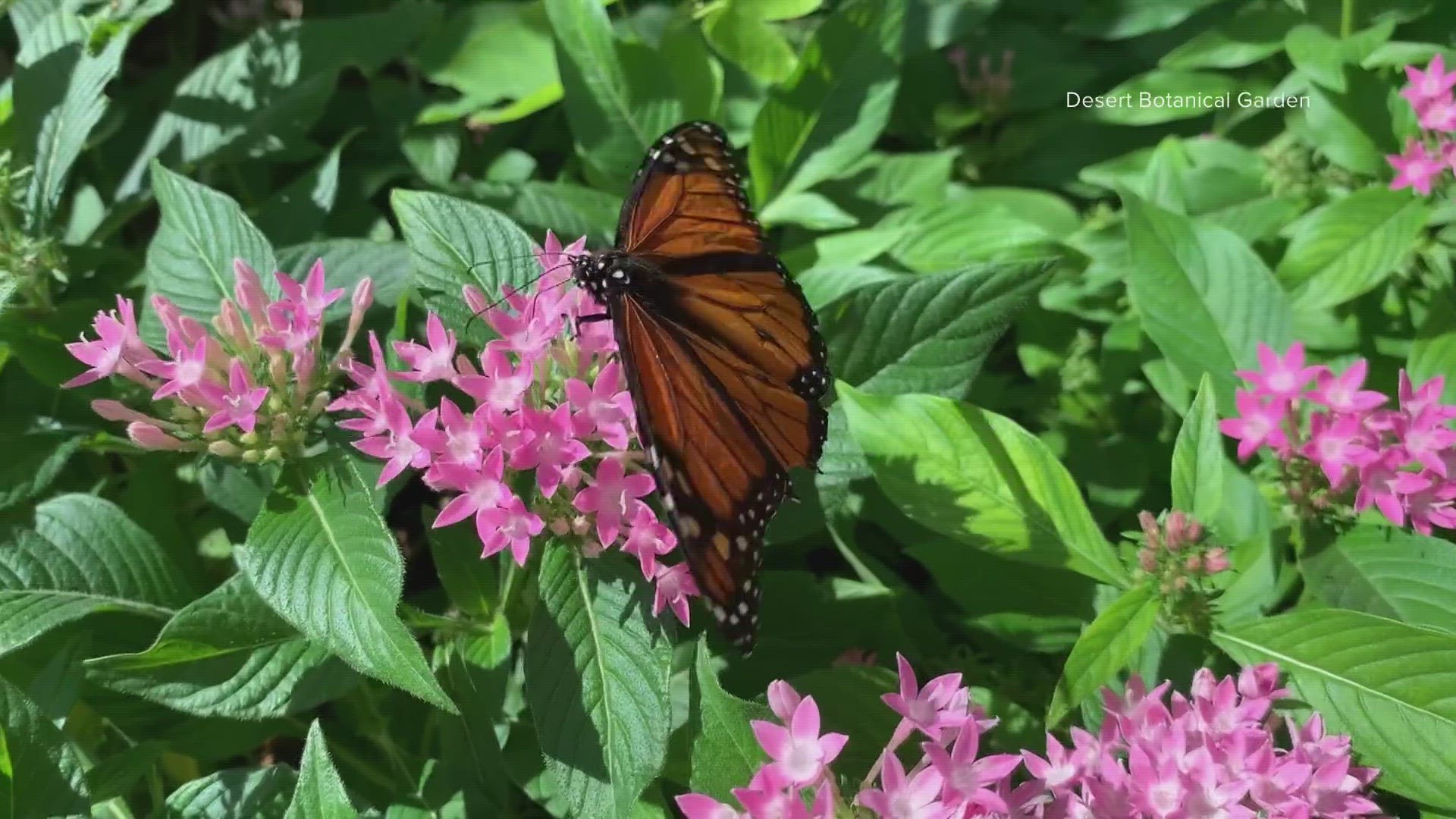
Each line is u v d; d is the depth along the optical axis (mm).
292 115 399
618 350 260
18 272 327
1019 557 303
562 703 269
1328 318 362
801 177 390
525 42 433
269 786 296
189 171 414
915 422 302
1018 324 398
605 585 276
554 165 453
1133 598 286
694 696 284
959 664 336
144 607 307
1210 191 391
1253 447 300
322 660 288
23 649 313
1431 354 337
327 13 490
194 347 280
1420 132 363
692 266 265
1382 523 303
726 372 260
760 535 256
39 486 308
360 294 290
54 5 401
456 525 306
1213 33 409
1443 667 277
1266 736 263
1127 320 382
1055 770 265
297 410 281
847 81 385
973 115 436
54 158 349
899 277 320
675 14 425
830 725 285
